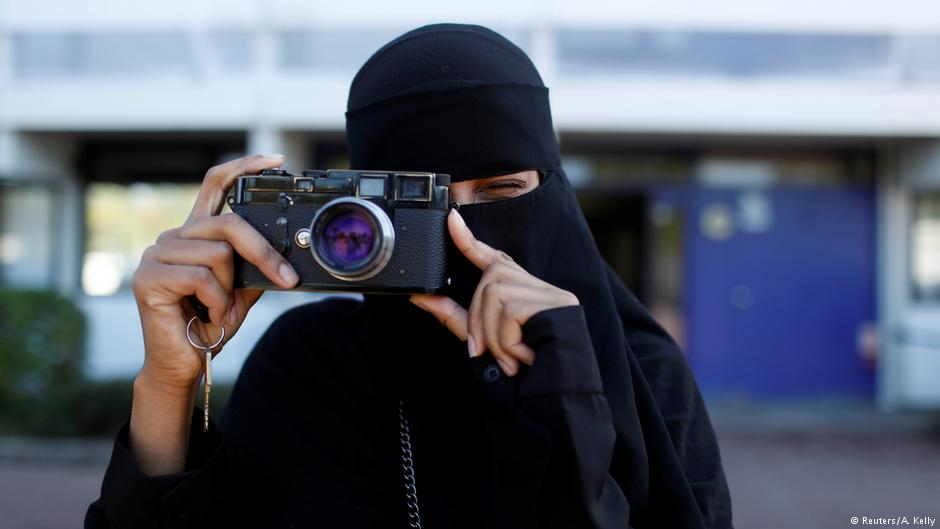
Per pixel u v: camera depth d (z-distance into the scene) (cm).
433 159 149
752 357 867
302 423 144
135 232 896
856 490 581
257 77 792
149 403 127
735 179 862
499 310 121
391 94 150
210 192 138
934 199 853
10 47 816
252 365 156
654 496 130
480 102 147
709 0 755
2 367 782
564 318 117
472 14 764
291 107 767
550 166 154
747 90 748
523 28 772
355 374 147
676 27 760
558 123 750
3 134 794
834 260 867
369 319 153
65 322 805
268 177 133
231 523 139
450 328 133
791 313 866
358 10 778
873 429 773
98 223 894
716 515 137
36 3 799
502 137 148
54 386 792
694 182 859
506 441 118
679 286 866
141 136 852
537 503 117
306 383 148
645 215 867
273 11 784
